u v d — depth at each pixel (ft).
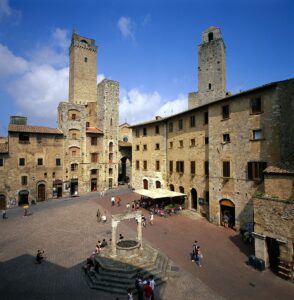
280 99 84.17
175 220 113.80
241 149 96.68
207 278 63.10
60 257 76.64
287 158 77.77
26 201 157.17
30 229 104.37
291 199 63.00
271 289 57.77
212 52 168.14
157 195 124.36
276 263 69.77
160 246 83.05
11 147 153.17
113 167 203.00
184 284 60.54
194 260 72.33
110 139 201.05
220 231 98.22
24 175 156.76
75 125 180.96
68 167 176.14
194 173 128.16
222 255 76.23
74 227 105.40
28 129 160.86
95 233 97.35
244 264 70.49
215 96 165.07
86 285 61.31
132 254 71.61
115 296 56.70
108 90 202.18
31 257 76.95
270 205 66.95
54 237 93.97
